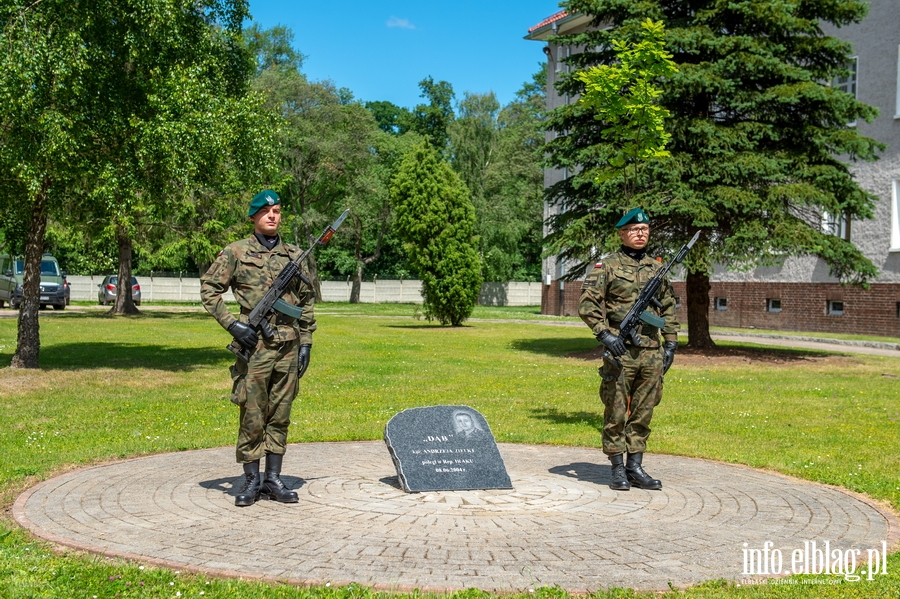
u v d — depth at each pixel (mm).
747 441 9852
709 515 6305
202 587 4598
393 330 30594
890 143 27031
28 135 13938
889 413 12164
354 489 7039
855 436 10219
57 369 16109
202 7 17297
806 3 20250
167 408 12102
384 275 70500
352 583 4648
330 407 12523
